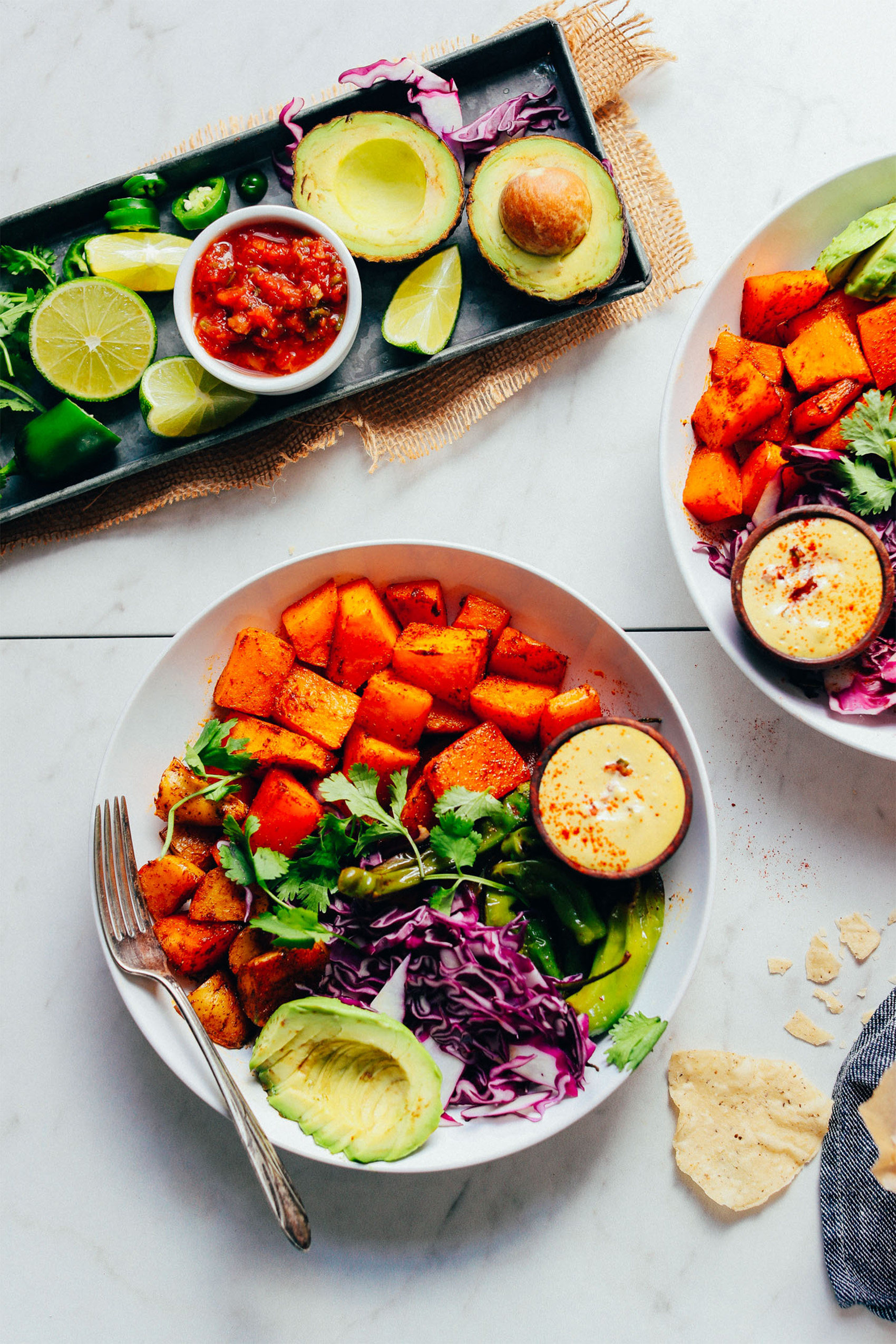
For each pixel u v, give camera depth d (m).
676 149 0.81
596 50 0.80
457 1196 0.79
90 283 0.78
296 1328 0.79
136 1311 0.79
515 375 0.80
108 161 0.82
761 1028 0.79
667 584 0.80
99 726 0.81
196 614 0.80
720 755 0.80
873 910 0.79
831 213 0.76
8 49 0.82
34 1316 0.79
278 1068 0.72
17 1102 0.80
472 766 0.75
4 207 0.82
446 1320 0.79
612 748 0.72
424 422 0.80
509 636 0.75
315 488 0.81
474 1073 0.73
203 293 0.77
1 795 0.81
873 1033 0.78
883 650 0.75
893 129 0.81
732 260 0.76
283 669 0.75
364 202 0.79
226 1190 0.80
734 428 0.76
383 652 0.76
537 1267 0.79
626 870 0.71
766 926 0.79
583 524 0.81
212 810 0.75
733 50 0.82
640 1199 0.79
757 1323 0.78
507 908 0.73
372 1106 0.72
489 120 0.79
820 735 0.80
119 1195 0.80
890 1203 0.77
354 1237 0.79
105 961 0.80
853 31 0.82
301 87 0.82
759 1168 0.77
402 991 0.73
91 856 0.74
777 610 0.74
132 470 0.78
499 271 0.77
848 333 0.76
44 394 0.80
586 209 0.76
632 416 0.81
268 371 0.77
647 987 0.74
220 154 0.79
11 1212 0.80
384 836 0.74
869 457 0.75
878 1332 0.78
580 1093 0.72
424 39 0.82
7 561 0.82
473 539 0.81
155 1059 0.80
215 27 0.82
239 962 0.74
